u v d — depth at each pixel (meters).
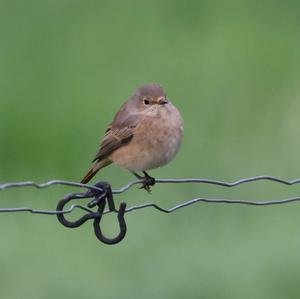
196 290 15.18
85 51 19.92
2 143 18.64
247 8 20.80
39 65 19.67
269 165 17.52
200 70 19.30
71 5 20.66
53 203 16.91
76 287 15.12
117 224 16.02
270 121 18.33
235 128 18.22
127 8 20.72
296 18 20.58
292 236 15.87
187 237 16.03
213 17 20.56
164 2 20.80
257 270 15.34
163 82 19.16
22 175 18.19
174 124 13.95
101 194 12.15
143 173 14.29
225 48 19.81
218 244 15.82
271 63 19.59
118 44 20.05
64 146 18.53
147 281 15.18
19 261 15.49
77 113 18.88
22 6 20.47
